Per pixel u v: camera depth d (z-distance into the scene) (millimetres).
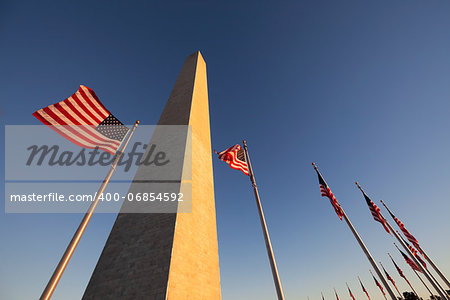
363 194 16719
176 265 11336
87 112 8711
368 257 10719
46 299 4949
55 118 7855
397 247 32812
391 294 9680
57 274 5355
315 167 14156
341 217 12031
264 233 8211
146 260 11609
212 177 21125
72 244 5941
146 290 10469
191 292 11805
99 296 11156
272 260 7398
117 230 14000
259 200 9406
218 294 15031
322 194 13305
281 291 6703
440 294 15695
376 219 15922
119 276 11547
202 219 16156
